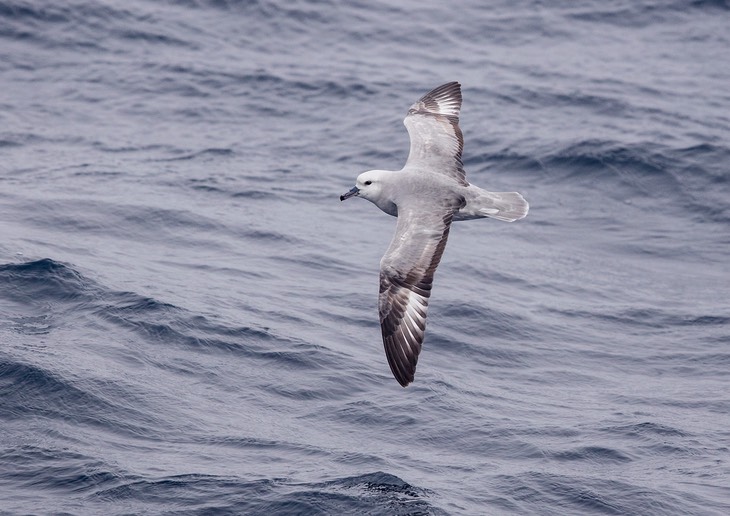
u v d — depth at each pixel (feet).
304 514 49.52
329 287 77.51
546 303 78.07
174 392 60.44
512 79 121.08
